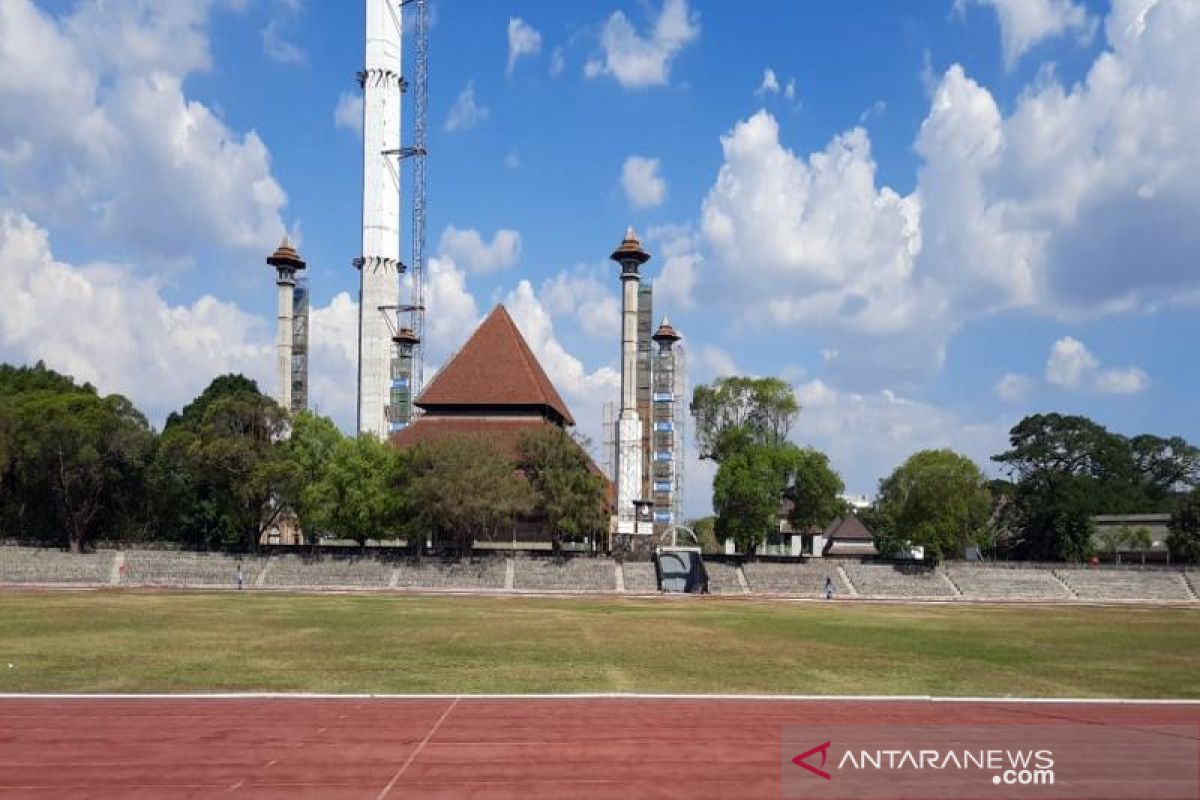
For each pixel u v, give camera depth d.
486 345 97.25
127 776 15.17
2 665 26.78
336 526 76.06
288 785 14.71
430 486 72.38
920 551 94.00
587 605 57.41
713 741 17.70
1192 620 51.94
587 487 75.81
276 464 73.00
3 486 78.44
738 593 74.19
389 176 99.06
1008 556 102.94
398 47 100.94
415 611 49.75
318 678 24.92
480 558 75.75
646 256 91.06
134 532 83.25
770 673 27.06
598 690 23.34
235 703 21.08
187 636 35.03
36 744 17.20
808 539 106.06
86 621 40.66
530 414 94.12
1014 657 32.22
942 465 80.44
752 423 101.12
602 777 15.21
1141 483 119.50
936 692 23.91
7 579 69.62
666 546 84.50
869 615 52.88
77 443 72.12
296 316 96.44
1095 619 52.19
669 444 91.00
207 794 14.23
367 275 97.94
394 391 99.56
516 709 20.58
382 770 15.56
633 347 89.88
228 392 96.06
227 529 84.31
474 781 14.93
